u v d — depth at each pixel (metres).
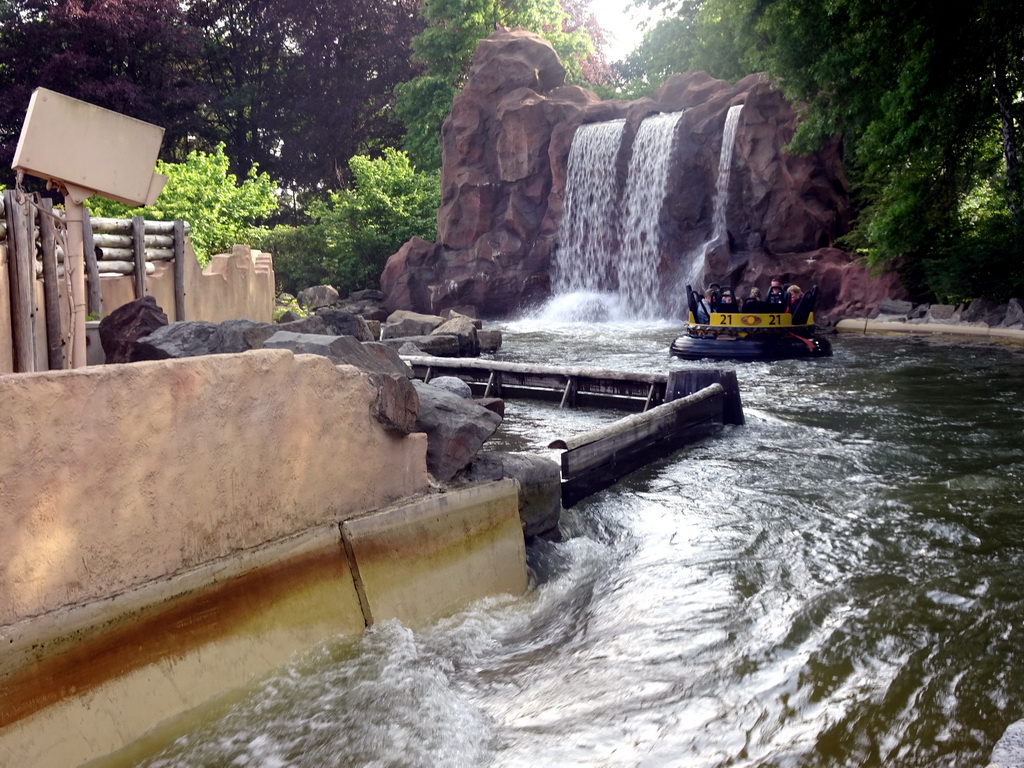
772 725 3.88
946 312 22.62
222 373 4.15
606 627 5.03
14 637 3.29
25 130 5.34
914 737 3.76
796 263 25.91
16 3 41.56
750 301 18.16
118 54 42.62
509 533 5.71
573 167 32.41
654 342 22.30
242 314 13.70
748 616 5.07
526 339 23.55
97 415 3.63
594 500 7.62
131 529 3.78
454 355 18.72
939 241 24.38
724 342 18.03
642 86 43.97
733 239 27.61
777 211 26.69
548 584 5.81
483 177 33.69
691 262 29.11
